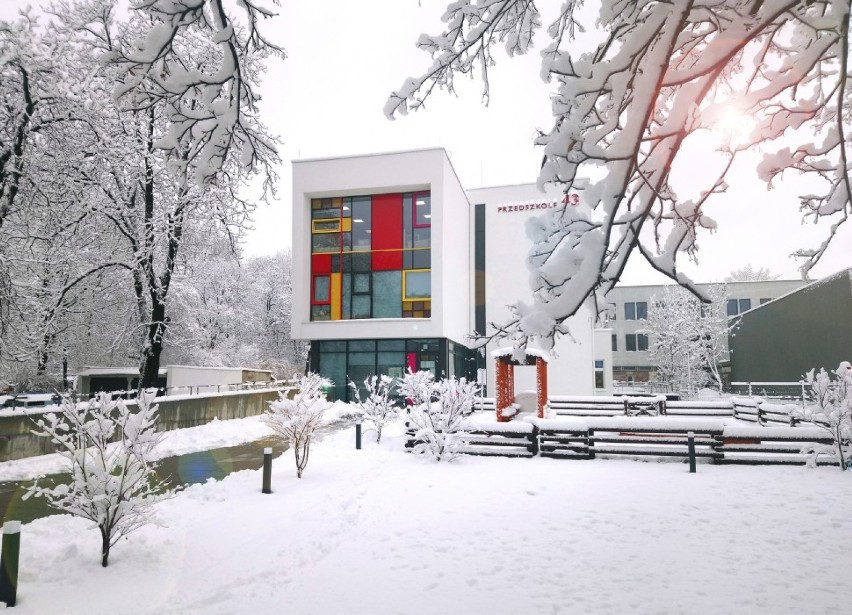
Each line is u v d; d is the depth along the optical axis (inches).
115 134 711.1
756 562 223.1
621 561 224.8
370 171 1141.1
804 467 431.2
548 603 184.7
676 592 192.9
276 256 2331.4
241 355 1653.5
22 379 779.4
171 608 184.2
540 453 490.3
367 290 1160.2
